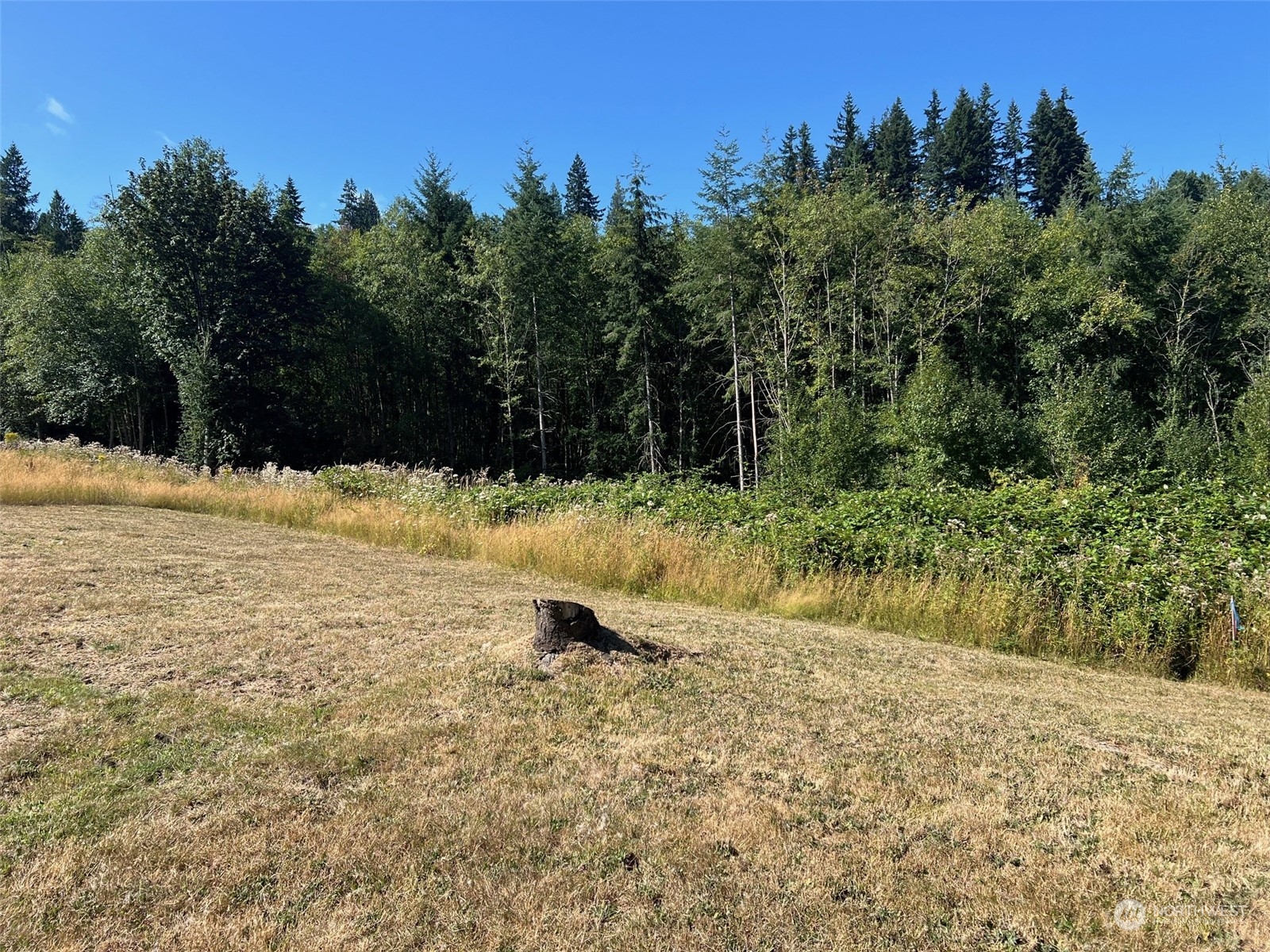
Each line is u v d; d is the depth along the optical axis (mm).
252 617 5898
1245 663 6387
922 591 8094
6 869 2576
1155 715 5066
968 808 3352
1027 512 10289
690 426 32750
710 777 3551
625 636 5648
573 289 33094
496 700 4332
